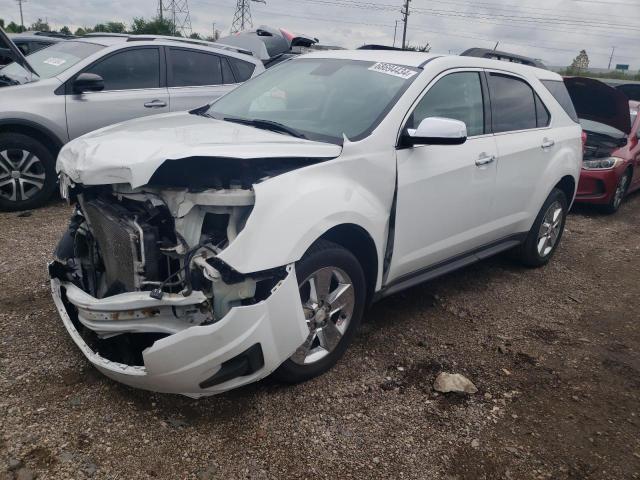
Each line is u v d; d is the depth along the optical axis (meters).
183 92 6.99
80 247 3.41
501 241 4.88
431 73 3.87
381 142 3.42
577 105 8.80
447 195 3.91
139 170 2.65
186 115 4.04
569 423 3.17
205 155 2.68
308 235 2.85
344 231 3.27
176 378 2.64
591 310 4.79
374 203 3.36
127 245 2.81
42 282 4.26
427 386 3.40
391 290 3.77
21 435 2.66
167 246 2.80
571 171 5.39
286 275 2.78
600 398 3.45
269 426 2.90
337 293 3.24
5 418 2.77
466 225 4.24
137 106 6.63
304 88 3.99
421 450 2.85
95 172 2.79
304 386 3.26
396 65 3.96
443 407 3.21
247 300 2.77
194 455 2.66
